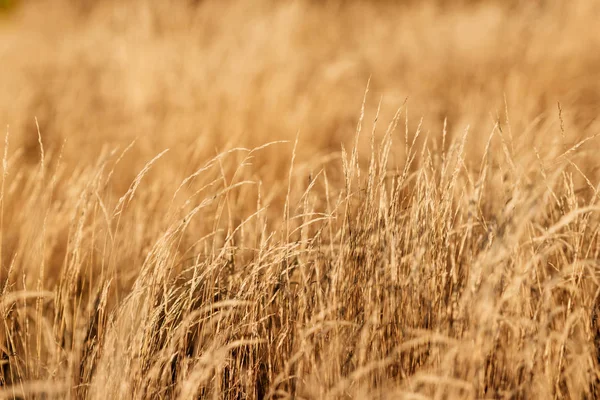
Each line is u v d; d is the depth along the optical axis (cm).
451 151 455
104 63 1501
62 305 494
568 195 466
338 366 387
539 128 899
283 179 825
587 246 458
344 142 1015
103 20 2023
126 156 905
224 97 1042
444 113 1128
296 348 425
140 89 1138
